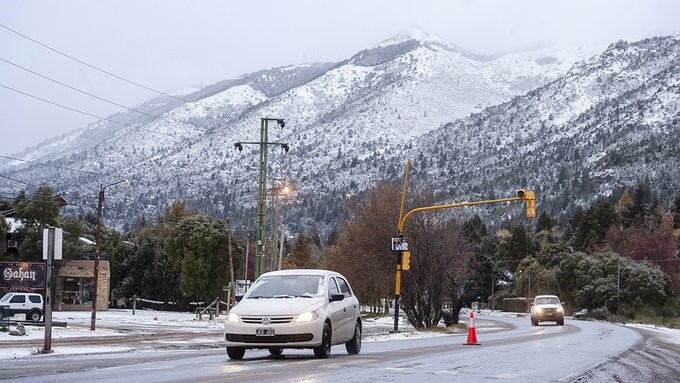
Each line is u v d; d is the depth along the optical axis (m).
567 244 152.62
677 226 161.62
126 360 18.39
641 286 114.06
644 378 16.56
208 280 86.44
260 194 59.56
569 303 127.50
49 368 15.84
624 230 145.38
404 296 54.78
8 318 42.97
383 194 58.25
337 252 80.94
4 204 85.06
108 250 97.44
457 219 57.28
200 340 33.22
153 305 95.06
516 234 168.25
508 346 27.34
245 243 90.06
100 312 78.56
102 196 42.81
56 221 79.38
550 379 15.47
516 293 149.50
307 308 18.75
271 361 18.23
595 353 24.20
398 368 16.67
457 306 60.56
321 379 13.94
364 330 51.81
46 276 22.61
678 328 73.56
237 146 60.41
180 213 119.38
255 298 19.50
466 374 15.86
